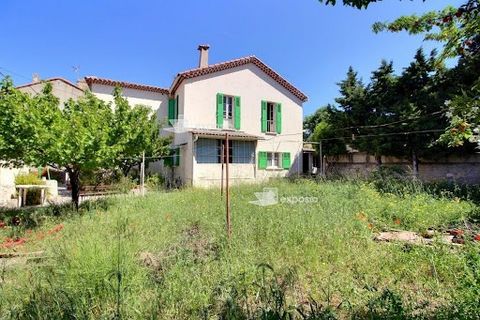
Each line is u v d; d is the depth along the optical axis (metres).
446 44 2.42
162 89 16.59
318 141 17.03
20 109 6.33
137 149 8.62
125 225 4.98
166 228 5.04
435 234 4.15
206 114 14.92
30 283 2.92
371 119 13.95
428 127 11.29
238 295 2.63
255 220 5.15
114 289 2.67
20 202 9.45
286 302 2.62
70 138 6.56
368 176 12.08
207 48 16.78
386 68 13.96
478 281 2.50
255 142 15.55
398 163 13.23
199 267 3.38
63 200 10.78
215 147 14.18
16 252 4.37
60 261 3.42
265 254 3.72
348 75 15.78
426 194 7.70
